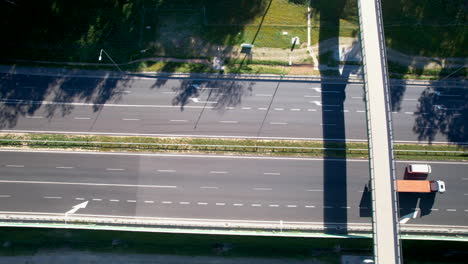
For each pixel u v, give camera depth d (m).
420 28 58.09
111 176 53.19
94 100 56.03
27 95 56.03
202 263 52.50
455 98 56.03
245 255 52.84
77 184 52.84
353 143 54.38
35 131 54.78
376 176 44.41
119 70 56.84
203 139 54.66
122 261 52.31
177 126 55.22
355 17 58.59
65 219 51.56
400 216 52.06
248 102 56.09
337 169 53.28
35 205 52.12
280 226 51.41
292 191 52.62
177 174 53.28
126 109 55.81
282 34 58.41
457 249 52.50
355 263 52.22
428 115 55.47
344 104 55.91
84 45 57.69
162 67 57.09
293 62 57.53
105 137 54.62
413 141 54.56
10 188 52.53
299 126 55.16
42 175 53.06
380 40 47.81
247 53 57.84
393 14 58.69
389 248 42.41
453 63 56.97
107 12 58.75
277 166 53.47
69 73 56.97
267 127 55.12
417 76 56.69
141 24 58.53
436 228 51.56
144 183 53.00
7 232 52.00
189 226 51.38
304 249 53.22
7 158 53.50
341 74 56.94
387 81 47.09
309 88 56.56
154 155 53.91
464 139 54.47
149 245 53.12
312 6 58.88
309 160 53.62
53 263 51.94
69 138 54.53
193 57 57.69
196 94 56.31
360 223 51.69
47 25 58.16
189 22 58.78
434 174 53.09
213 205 52.22
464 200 52.19
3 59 57.00
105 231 52.00
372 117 45.84
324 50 57.84
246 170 53.34
